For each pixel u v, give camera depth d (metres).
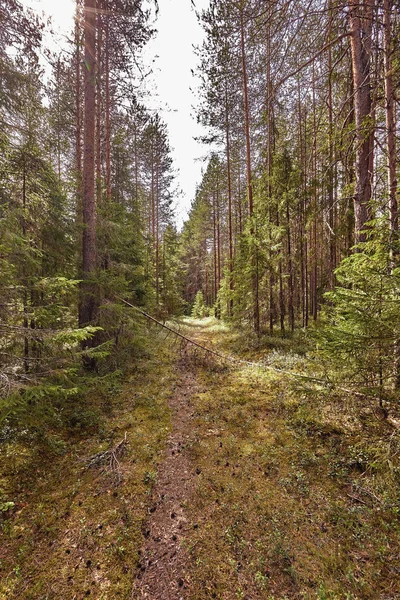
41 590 3.03
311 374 8.06
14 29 5.91
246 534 3.78
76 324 8.49
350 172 7.20
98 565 3.33
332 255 12.88
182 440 5.93
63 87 11.87
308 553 3.47
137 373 9.72
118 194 15.34
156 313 17.14
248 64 11.27
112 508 4.14
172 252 26.58
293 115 14.36
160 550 3.55
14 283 4.85
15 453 4.86
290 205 13.36
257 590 3.10
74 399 6.99
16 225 5.43
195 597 3.04
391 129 5.15
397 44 5.10
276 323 15.95
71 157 15.46
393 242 4.00
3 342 4.92
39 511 3.95
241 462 5.20
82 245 8.78
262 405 7.31
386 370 4.27
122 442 5.60
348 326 4.45
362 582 3.10
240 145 17.70
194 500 4.35
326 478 4.64
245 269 13.58
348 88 7.27
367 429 4.91
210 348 13.15
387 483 3.77
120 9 8.38
